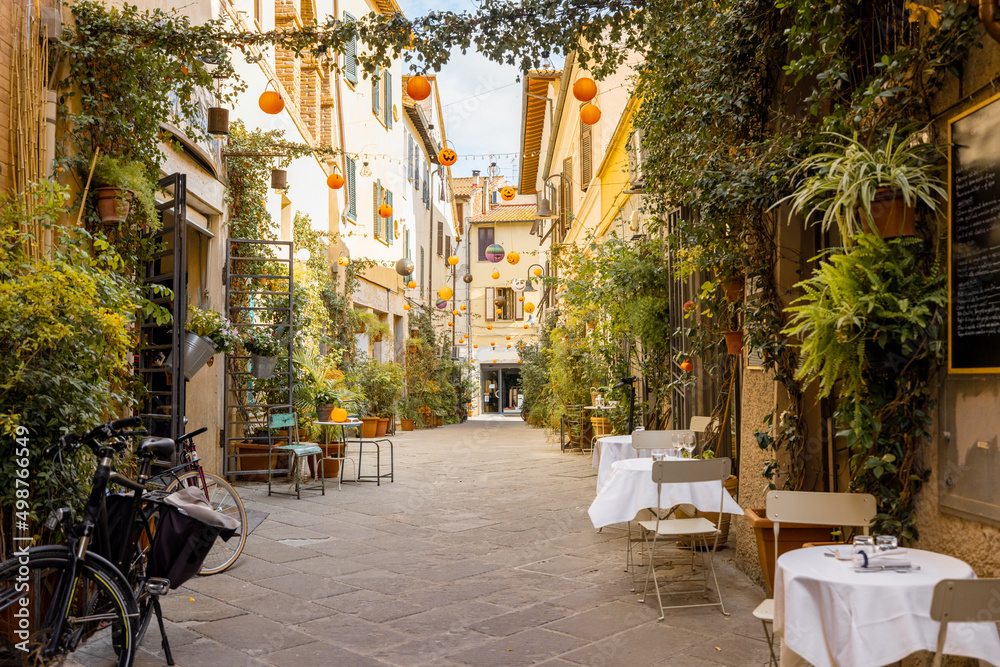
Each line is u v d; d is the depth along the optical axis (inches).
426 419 869.8
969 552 118.4
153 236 218.8
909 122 131.0
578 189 745.6
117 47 197.0
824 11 149.3
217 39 200.2
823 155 138.1
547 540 251.9
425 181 1051.3
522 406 1203.2
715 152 197.9
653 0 181.0
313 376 407.2
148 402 249.0
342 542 248.8
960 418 120.3
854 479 147.5
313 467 397.7
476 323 1357.0
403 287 866.8
